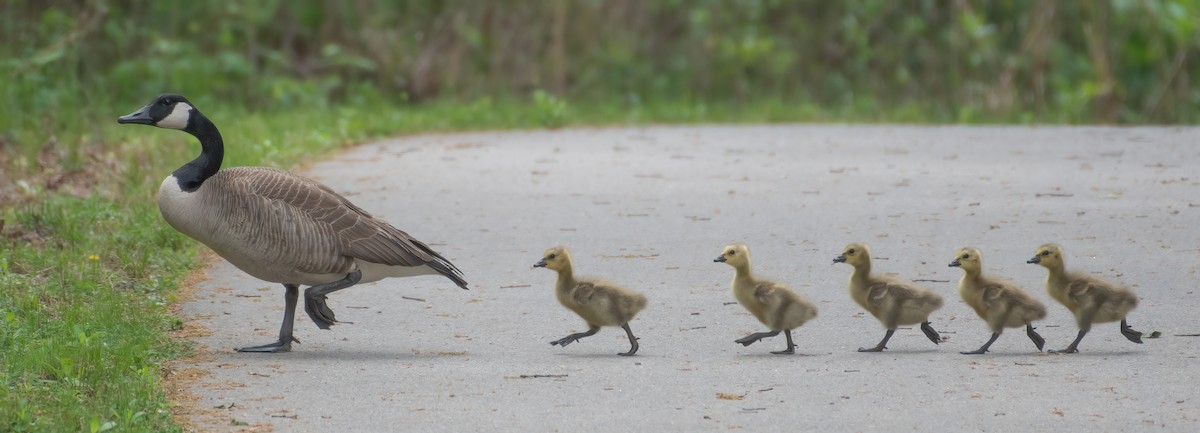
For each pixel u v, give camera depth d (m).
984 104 29.89
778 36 33.16
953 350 10.59
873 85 32.38
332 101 28.77
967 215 15.98
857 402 9.00
